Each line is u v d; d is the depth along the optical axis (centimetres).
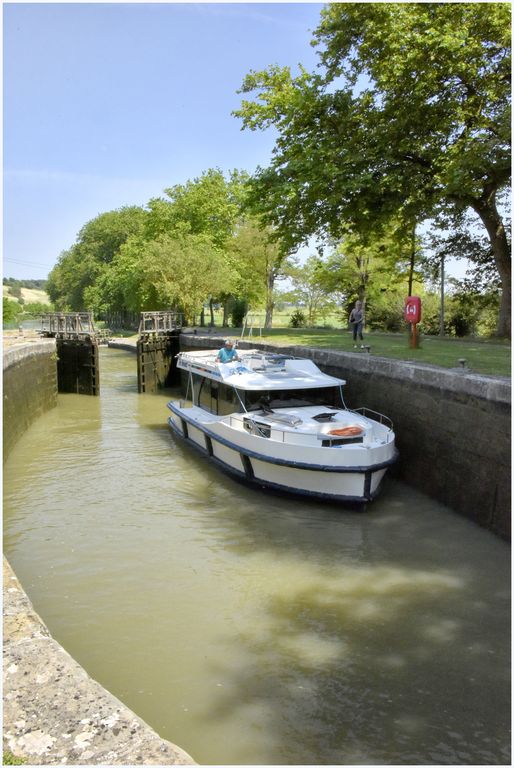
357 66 2192
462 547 906
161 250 3825
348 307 3988
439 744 506
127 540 962
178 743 504
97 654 640
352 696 570
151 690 577
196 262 3778
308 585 799
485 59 1962
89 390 2711
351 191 2084
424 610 730
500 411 917
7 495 1205
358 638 670
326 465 1048
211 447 1415
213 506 1119
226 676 600
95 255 8206
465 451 1015
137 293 4766
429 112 2042
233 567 857
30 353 2016
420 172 2152
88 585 805
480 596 762
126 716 342
